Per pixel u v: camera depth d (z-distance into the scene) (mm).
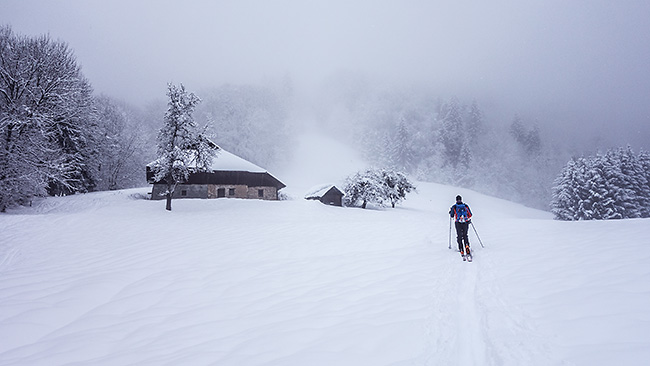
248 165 40500
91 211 22625
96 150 39312
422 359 3480
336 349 3801
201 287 7043
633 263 6047
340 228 15242
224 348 4090
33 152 22938
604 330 3553
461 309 4902
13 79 22672
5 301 6332
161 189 35000
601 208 41125
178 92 23453
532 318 4195
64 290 6980
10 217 18078
